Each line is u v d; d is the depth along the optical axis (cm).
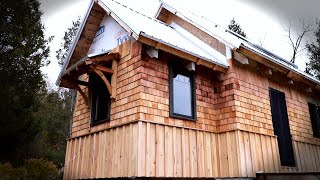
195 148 702
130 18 771
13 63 1331
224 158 735
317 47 2361
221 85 797
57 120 2639
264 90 866
